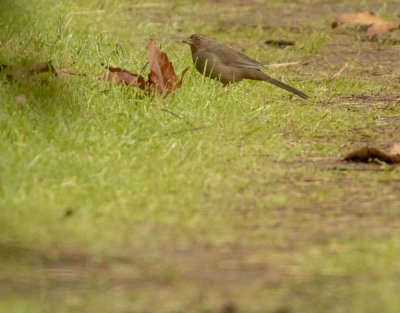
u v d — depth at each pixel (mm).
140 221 8609
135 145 11078
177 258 7773
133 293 7039
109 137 11172
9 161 9891
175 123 12227
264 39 22469
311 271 7508
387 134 12844
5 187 9117
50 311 6684
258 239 8250
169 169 10133
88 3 24109
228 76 15594
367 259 7730
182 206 9047
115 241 8117
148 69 15031
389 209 9188
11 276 7348
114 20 22719
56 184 9367
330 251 7949
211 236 8305
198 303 6875
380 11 25844
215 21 25125
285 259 7773
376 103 15328
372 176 10438
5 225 8320
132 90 13492
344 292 7070
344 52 20938
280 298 6969
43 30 17984
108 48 16406
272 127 13086
